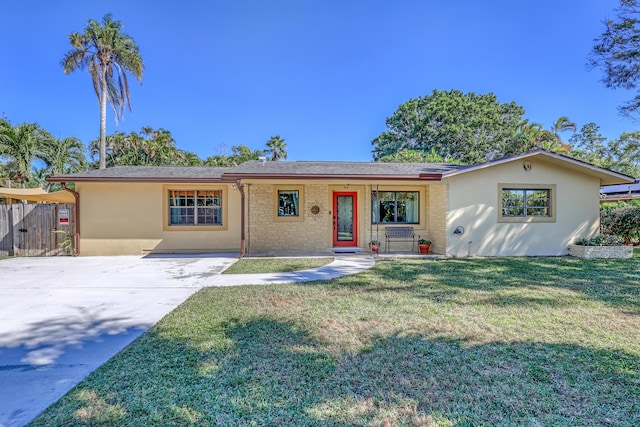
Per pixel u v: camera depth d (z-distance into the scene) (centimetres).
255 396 261
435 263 902
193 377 291
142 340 376
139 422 230
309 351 343
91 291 618
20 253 1122
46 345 367
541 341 365
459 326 413
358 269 822
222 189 1182
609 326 411
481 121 3384
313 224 1193
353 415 237
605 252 1008
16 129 1702
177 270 830
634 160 2539
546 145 2508
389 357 329
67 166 1953
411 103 3694
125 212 1146
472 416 235
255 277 736
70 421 231
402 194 1209
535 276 718
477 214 1051
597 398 257
